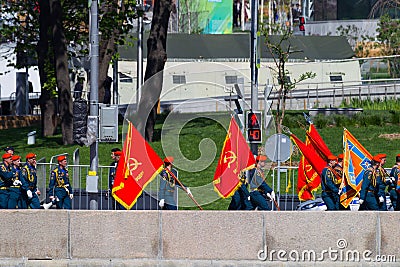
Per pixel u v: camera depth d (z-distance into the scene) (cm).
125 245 2756
